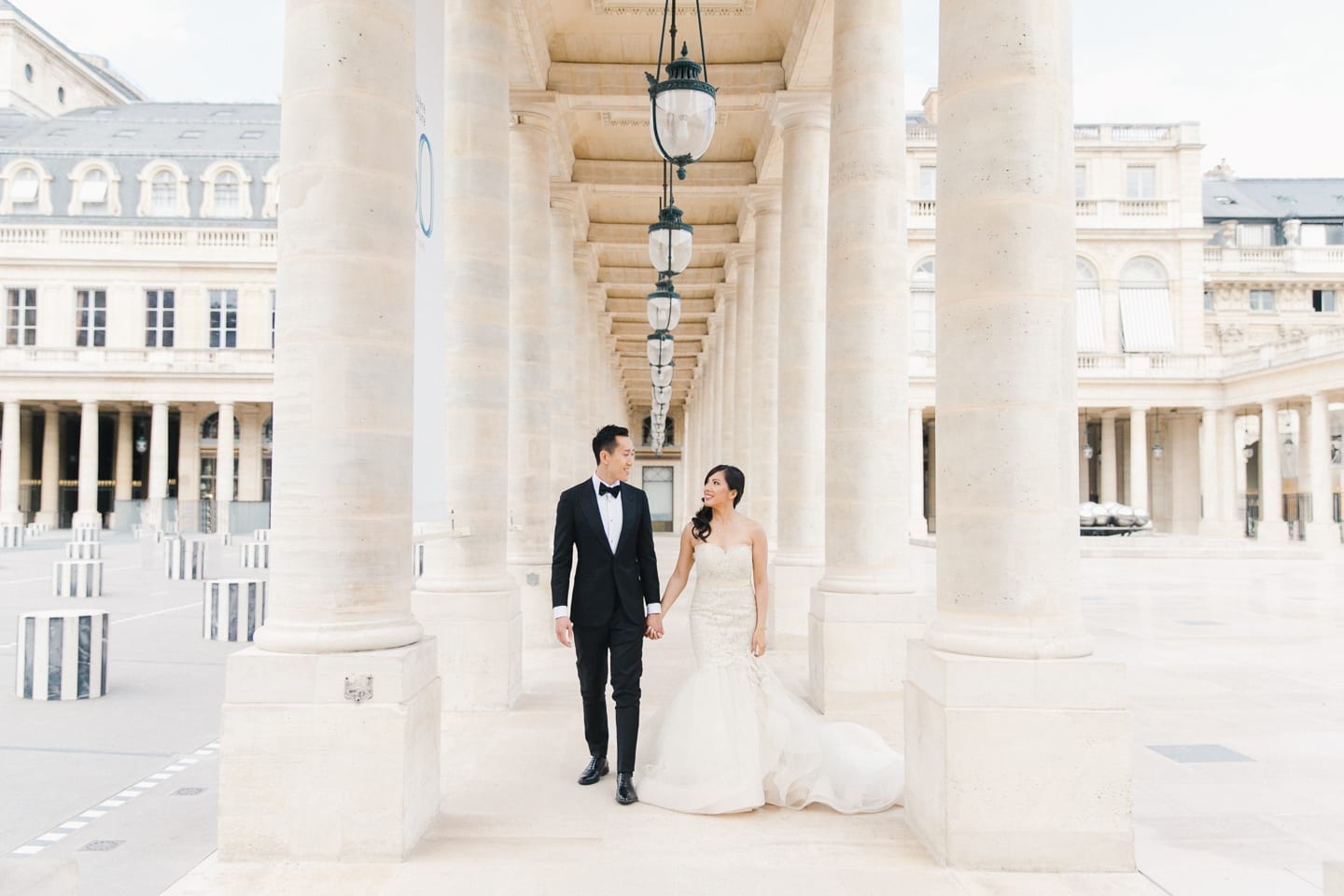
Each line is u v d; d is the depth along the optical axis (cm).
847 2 810
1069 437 459
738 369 1819
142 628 1259
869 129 797
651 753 555
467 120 801
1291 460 4612
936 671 448
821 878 418
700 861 435
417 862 433
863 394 790
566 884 410
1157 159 4144
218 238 4284
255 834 437
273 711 439
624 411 3931
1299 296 4628
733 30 1102
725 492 552
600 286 2072
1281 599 1606
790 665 966
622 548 539
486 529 768
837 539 796
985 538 454
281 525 460
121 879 418
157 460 4119
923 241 3966
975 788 432
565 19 1082
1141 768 597
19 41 5412
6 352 4091
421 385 558
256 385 4131
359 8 464
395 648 457
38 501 4581
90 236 4259
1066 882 419
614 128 1383
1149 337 4094
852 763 521
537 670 913
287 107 468
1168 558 2652
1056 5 466
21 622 813
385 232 471
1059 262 459
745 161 1484
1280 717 738
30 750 648
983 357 458
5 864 240
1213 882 420
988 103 459
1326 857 450
